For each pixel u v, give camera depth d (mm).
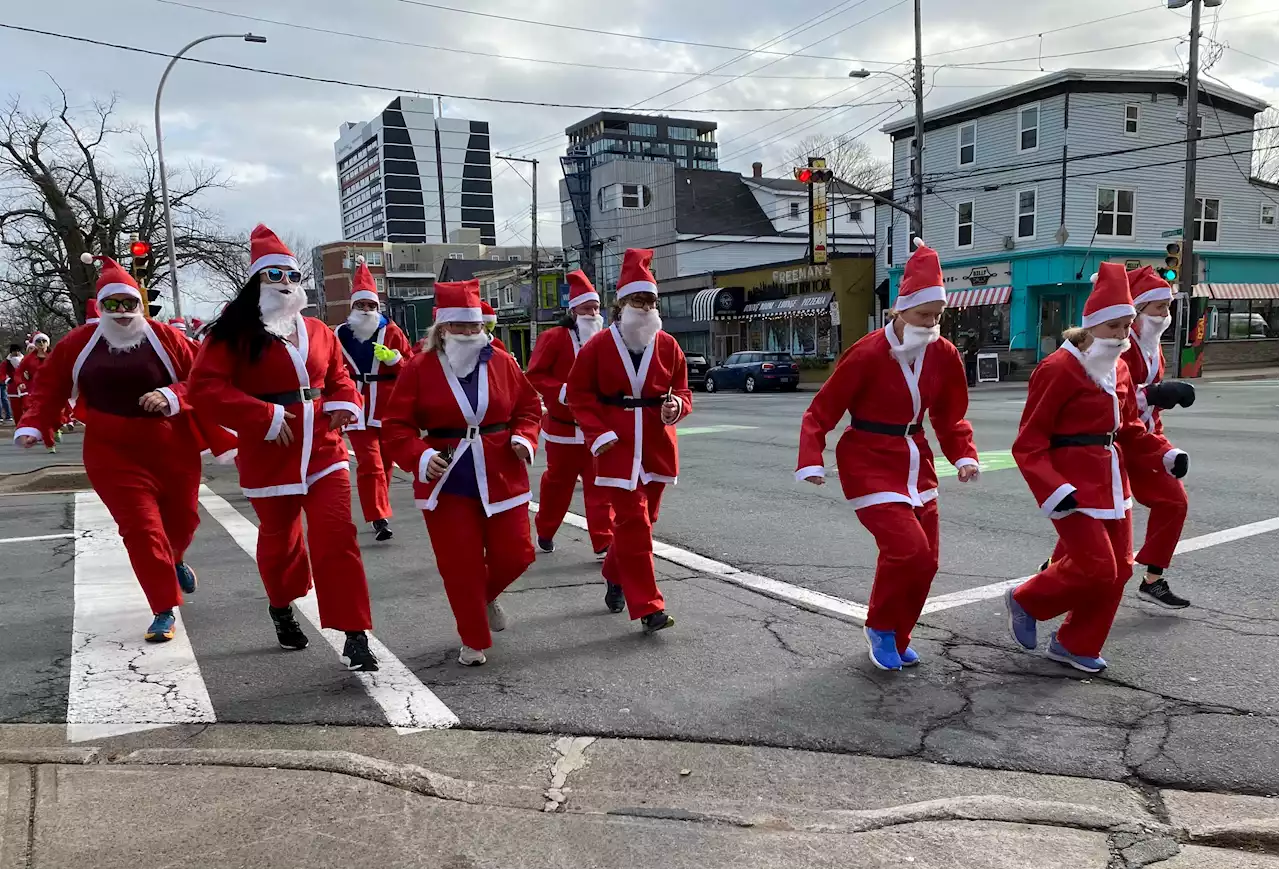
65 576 6008
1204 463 9055
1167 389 4758
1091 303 3791
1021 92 27672
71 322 37188
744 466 10672
